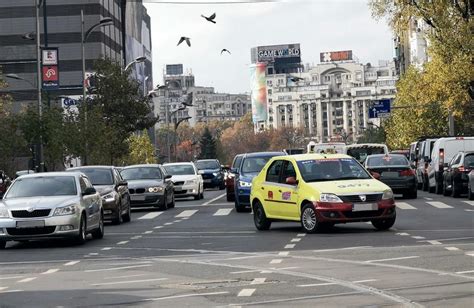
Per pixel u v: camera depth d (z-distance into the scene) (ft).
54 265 129.59
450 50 327.47
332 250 135.23
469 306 81.15
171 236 177.88
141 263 127.65
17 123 386.73
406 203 261.65
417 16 334.44
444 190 301.02
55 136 393.09
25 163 495.41
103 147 425.28
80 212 163.53
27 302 93.09
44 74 420.36
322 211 163.43
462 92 334.65
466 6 329.93
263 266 117.80
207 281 104.42
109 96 505.25
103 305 88.99
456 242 141.28
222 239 164.45
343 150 384.27
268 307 83.87
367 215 163.02
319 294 91.20
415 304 82.99
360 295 89.66
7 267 129.39
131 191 273.54
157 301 90.02
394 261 118.01
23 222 158.40
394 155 294.05
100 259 136.15
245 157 258.37
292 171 174.60
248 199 247.50
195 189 345.10
